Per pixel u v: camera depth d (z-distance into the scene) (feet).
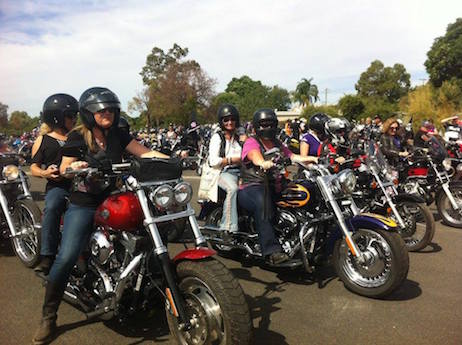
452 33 106.22
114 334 10.91
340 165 15.75
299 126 51.52
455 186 21.53
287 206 13.84
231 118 16.55
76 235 10.43
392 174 18.97
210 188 16.16
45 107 13.92
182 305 9.16
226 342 8.52
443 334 10.91
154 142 63.21
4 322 11.62
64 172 9.52
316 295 13.43
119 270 10.22
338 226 13.64
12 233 15.84
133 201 9.81
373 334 10.94
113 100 10.46
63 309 12.39
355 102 152.25
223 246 16.87
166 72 154.61
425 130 23.61
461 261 16.58
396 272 12.34
